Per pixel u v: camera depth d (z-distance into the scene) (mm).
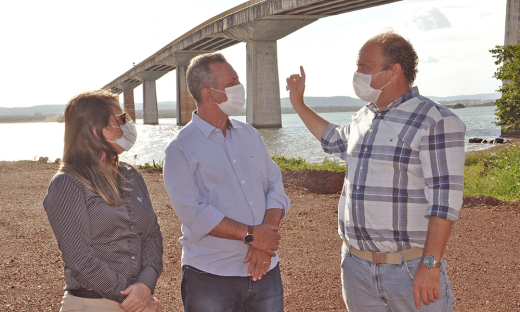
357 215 2350
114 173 2076
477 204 8375
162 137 48781
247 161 2453
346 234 2455
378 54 2307
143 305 2025
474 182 12102
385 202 2254
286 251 5633
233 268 2338
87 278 1887
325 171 11367
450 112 2172
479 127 64062
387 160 2250
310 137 49438
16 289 4289
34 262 5188
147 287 2059
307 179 11109
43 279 4594
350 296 2477
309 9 56812
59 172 1969
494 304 3926
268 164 2646
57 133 78625
